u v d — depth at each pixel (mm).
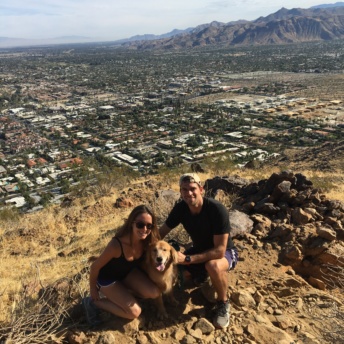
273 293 2898
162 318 2479
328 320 2521
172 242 2900
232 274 3137
